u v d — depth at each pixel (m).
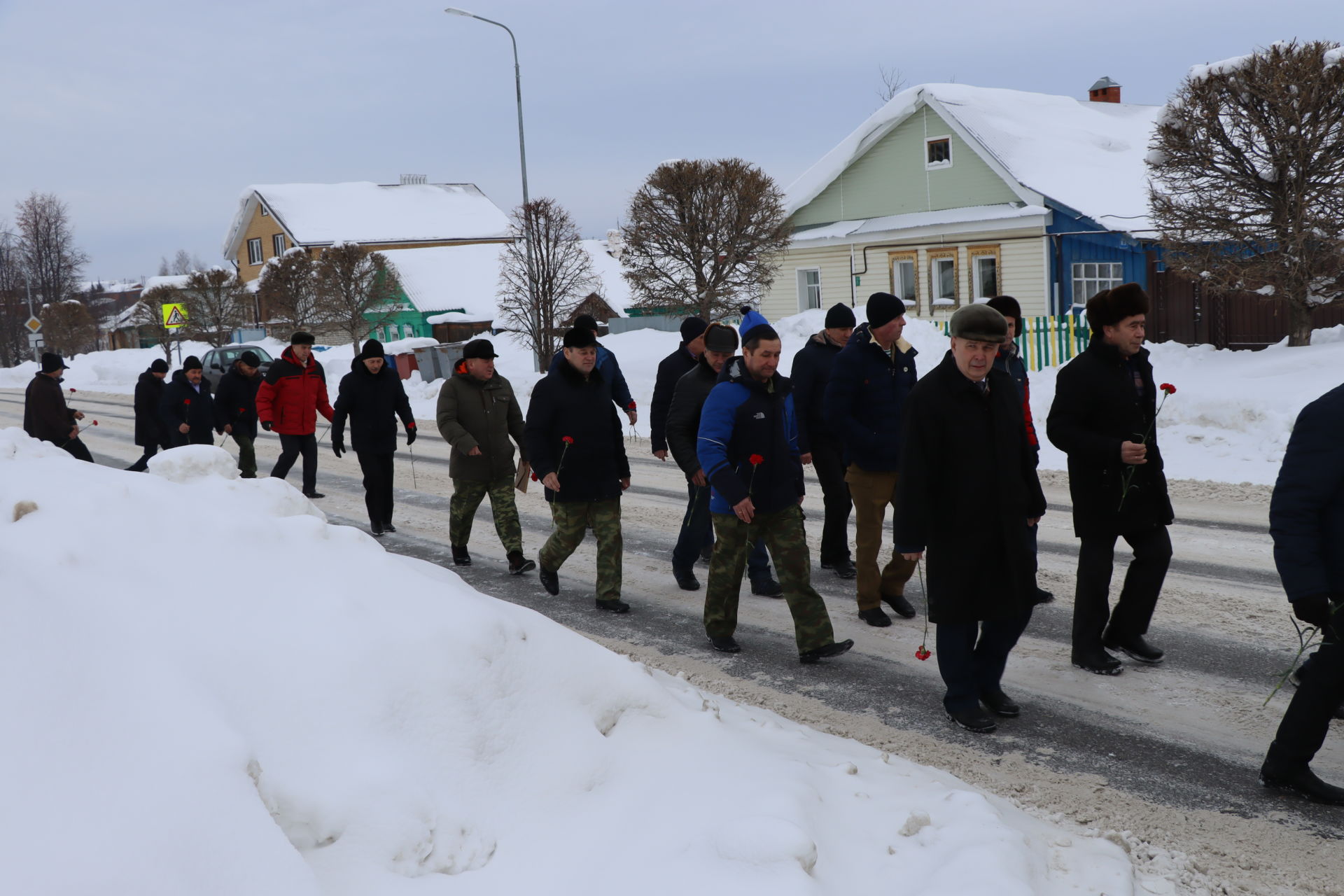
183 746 2.60
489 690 3.33
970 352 4.68
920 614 6.84
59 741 2.51
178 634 3.05
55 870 2.24
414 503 11.55
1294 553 3.89
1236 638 5.98
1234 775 4.32
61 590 3.01
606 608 7.16
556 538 7.38
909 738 4.80
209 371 28.03
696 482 7.05
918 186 25.98
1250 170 15.07
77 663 2.73
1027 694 5.31
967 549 4.78
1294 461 3.91
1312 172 14.56
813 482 11.62
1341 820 3.92
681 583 7.71
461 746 3.15
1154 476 5.45
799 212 28.89
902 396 6.51
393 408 9.99
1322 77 14.19
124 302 124.44
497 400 8.43
